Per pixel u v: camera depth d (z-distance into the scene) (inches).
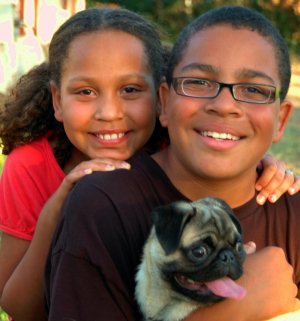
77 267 45.9
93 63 52.2
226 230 44.8
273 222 48.8
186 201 47.7
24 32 110.6
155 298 46.0
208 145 46.9
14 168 54.6
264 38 47.5
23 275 50.4
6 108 56.9
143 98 53.2
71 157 56.2
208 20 47.8
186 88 47.4
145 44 53.5
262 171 49.9
